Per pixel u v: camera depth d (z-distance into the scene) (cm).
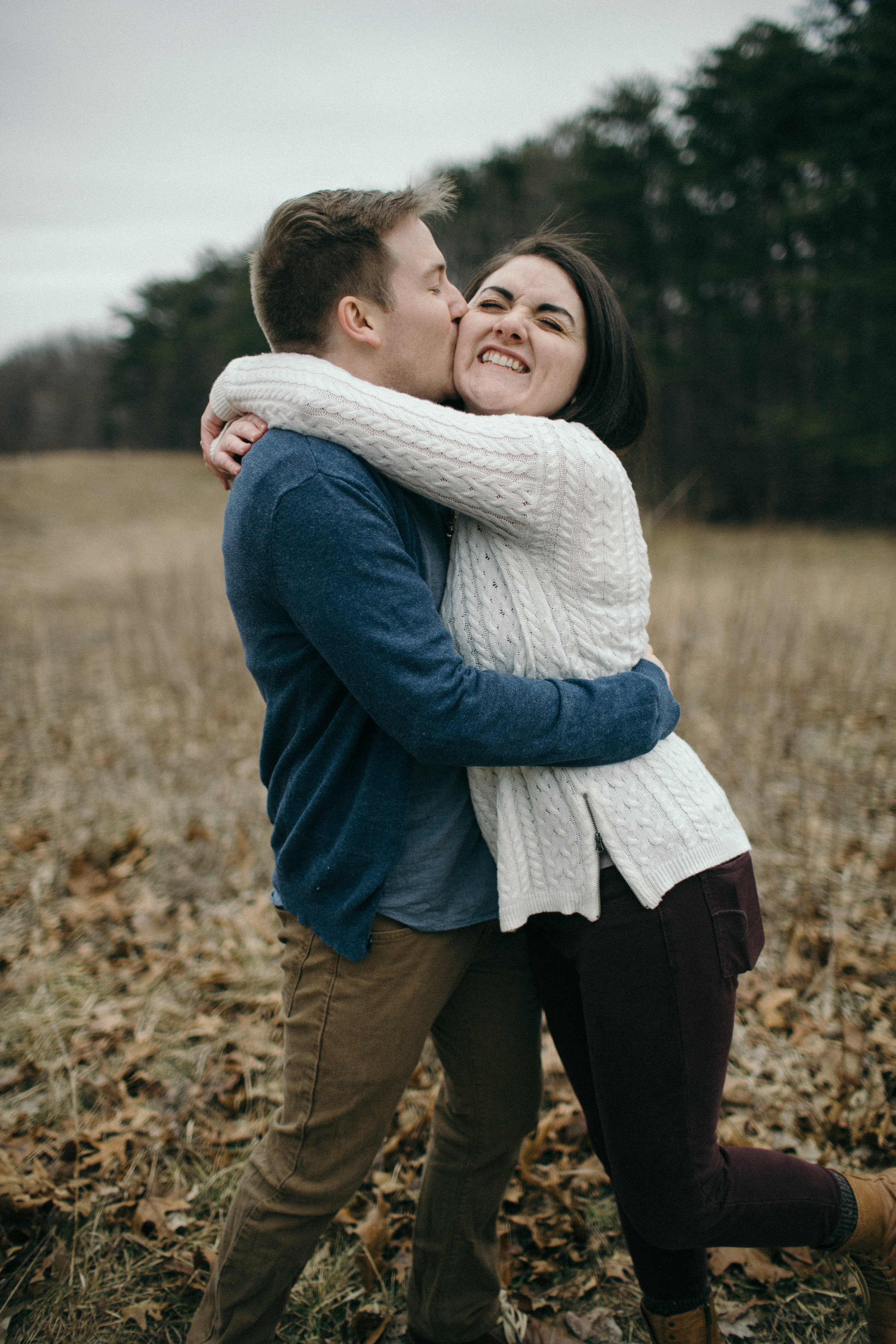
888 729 441
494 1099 138
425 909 121
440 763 109
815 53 2597
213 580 1055
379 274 118
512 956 136
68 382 6581
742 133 2672
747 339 2758
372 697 107
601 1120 123
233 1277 121
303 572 107
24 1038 236
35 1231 175
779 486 2288
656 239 2945
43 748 497
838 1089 201
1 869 346
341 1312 160
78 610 1188
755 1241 121
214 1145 196
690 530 1489
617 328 133
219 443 121
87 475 3331
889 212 2409
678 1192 117
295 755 122
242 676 578
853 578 997
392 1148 193
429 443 110
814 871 297
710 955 116
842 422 2317
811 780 378
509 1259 168
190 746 480
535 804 121
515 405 129
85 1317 158
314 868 119
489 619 121
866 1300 137
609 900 116
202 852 349
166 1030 238
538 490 113
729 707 430
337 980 119
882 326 2323
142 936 288
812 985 242
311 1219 120
